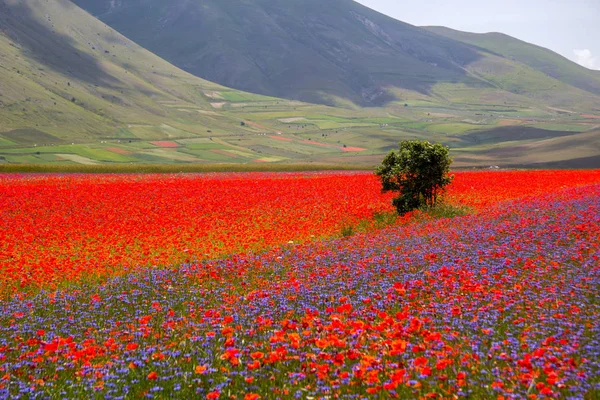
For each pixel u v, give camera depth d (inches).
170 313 430.0
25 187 1636.3
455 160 7559.1
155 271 657.0
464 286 442.0
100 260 729.6
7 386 293.7
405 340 332.2
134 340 389.4
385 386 250.5
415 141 1179.9
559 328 346.3
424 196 1194.6
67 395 289.7
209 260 703.1
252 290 532.7
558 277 475.8
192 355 339.3
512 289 449.4
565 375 271.3
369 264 593.6
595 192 1139.3
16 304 533.0
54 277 641.0
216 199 1418.6
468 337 342.0
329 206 1266.0
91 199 1428.4
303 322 366.9
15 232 944.3
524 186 1614.2
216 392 252.2
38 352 343.3
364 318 401.7
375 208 1217.4
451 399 256.8
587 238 633.0
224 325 390.3
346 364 310.8
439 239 713.6
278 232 911.7
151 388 285.0
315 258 655.1
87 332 421.4
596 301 408.8
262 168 3110.2
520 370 277.7
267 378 293.4
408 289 470.3
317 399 263.3
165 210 1248.2
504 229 728.3
